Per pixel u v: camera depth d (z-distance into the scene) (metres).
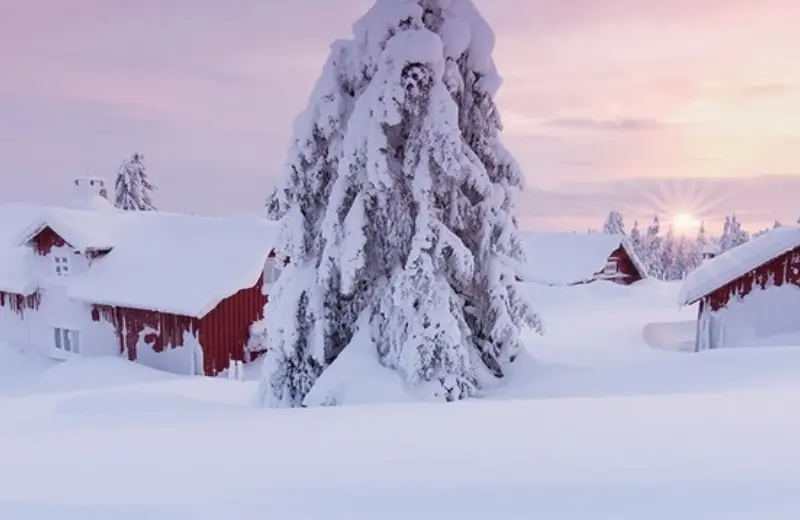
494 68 12.99
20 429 8.08
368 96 12.01
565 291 43.53
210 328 25.45
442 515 3.42
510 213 13.29
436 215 12.38
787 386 8.20
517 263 13.80
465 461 4.44
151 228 30.91
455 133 11.84
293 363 13.38
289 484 4.04
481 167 12.51
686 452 4.36
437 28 12.66
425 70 11.84
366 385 11.88
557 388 11.72
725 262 23.52
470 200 13.15
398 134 12.71
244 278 25.59
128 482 4.29
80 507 3.75
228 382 20.02
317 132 13.16
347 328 13.39
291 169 13.37
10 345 30.39
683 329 29.39
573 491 3.66
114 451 5.48
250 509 3.60
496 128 13.25
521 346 13.78
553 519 3.30
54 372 25.20
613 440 4.86
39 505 3.81
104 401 13.40
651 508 3.36
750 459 4.11
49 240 29.11
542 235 52.88
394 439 5.40
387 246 12.88
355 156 12.23
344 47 13.15
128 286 26.50
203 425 7.07
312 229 13.52
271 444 5.48
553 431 5.36
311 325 13.30
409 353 11.90
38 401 13.91
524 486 3.79
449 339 11.83
